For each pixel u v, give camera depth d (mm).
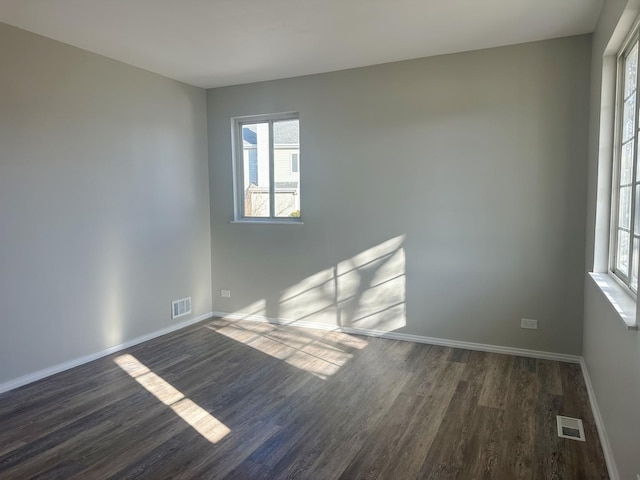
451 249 4086
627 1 2133
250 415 2893
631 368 1904
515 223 3832
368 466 2330
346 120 4418
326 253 4652
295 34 3432
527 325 3865
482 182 3918
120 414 2918
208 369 3688
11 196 3258
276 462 2375
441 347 4152
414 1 2883
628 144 2639
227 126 5027
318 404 3039
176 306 4801
